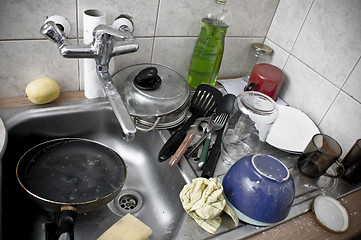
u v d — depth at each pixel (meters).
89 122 0.81
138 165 0.84
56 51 0.73
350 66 0.78
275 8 0.98
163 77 0.83
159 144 0.78
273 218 0.56
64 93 0.81
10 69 0.70
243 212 0.57
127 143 0.87
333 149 0.75
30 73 0.73
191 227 0.57
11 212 0.60
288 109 0.94
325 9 0.82
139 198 0.76
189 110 0.88
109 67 0.77
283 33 0.98
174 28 0.85
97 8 0.71
